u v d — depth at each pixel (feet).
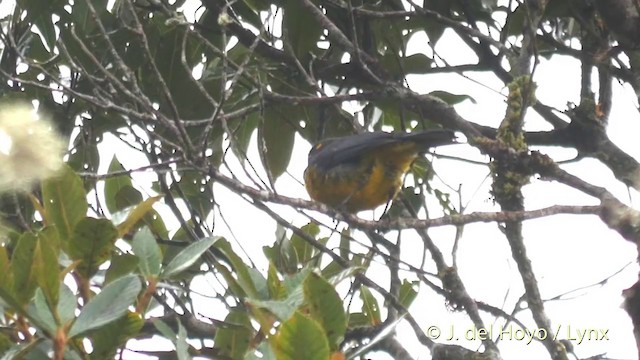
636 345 21.13
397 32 34.63
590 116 30.19
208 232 28.73
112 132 31.55
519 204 26.63
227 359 17.99
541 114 31.48
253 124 34.27
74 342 14.73
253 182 23.56
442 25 34.60
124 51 32.19
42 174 9.97
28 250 14.47
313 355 12.98
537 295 25.29
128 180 31.01
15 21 33.42
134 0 33.55
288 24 32.48
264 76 34.17
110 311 14.14
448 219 23.25
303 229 30.48
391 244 29.50
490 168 27.09
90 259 15.93
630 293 21.43
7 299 14.19
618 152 29.12
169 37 32.45
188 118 32.71
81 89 31.96
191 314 26.05
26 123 9.93
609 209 22.77
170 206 28.14
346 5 32.60
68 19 33.14
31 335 15.34
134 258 16.29
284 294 16.63
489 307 26.73
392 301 26.86
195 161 22.57
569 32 34.78
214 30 33.32
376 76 30.55
